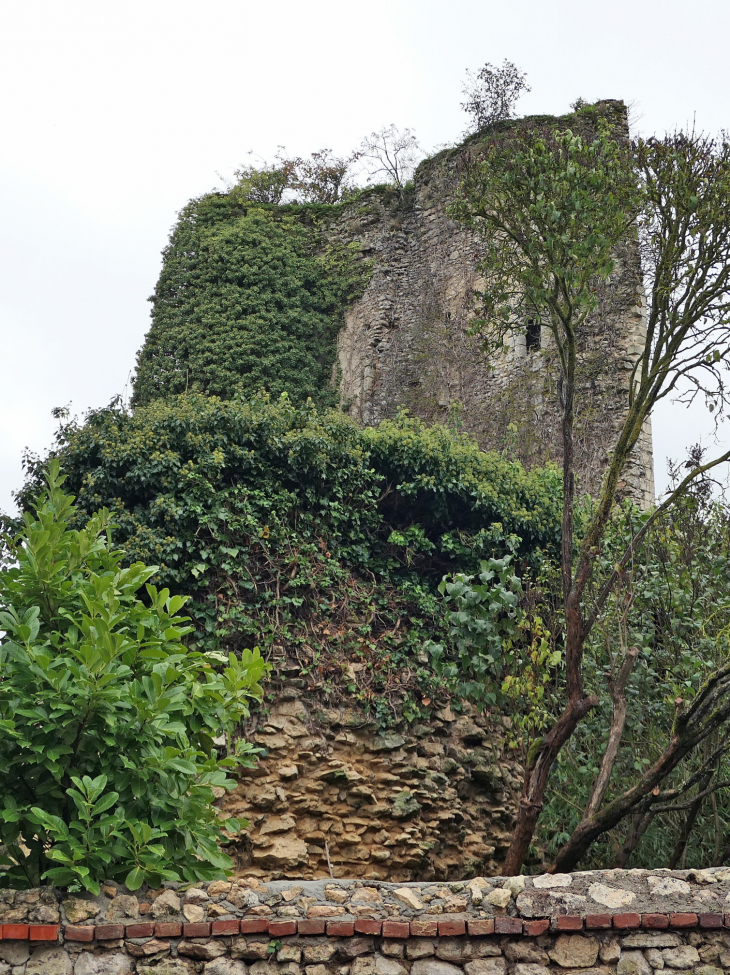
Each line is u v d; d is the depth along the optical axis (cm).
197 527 924
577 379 1588
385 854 861
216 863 523
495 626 745
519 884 494
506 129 1783
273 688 884
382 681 937
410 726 937
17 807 488
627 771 836
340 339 1939
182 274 1941
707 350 726
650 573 876
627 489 1498
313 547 972
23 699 488
